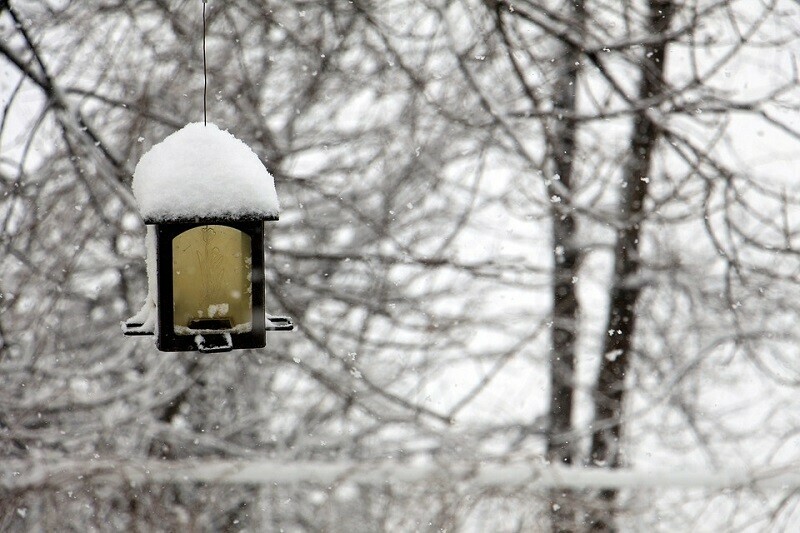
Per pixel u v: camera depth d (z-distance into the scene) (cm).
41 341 1648
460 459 1773
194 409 1964
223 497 1866
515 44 1695
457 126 1842
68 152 1597
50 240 1745
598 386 2119
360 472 1511
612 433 2102
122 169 1541
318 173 1950
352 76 1889
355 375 1675
